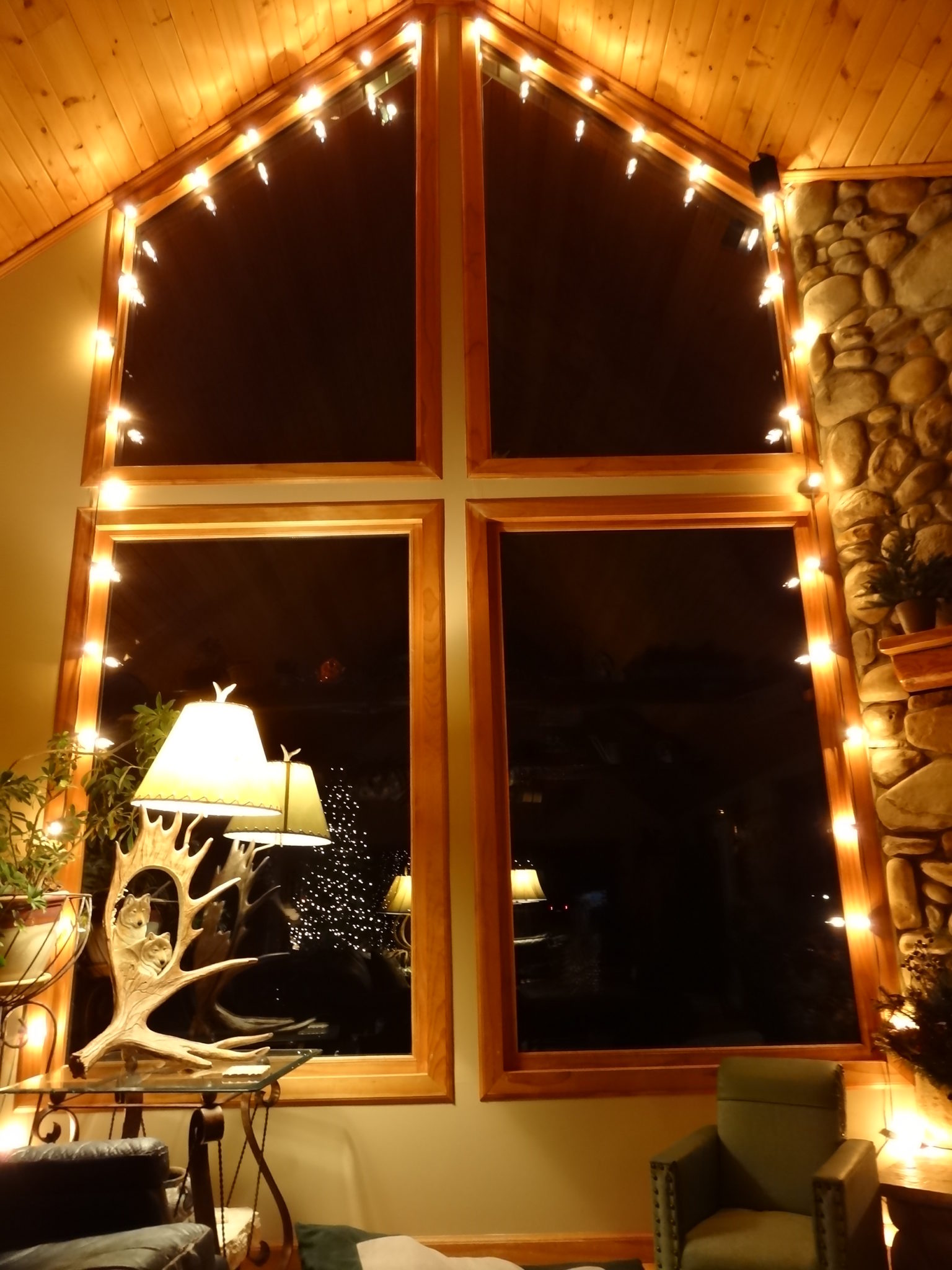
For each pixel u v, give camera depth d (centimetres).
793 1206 256
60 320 376
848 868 329
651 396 385
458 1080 308
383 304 400
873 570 332
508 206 412
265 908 332
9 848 310
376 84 430
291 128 424
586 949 329
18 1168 212
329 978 326
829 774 339
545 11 402
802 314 378
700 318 397
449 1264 269
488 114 424
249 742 286
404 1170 300
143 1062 277
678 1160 243
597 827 340
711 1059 315
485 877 325
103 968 323
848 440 350
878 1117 302
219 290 403
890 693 325
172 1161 301
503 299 398
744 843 338
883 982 312
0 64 320
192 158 405
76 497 360
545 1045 319
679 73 389
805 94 362
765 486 365
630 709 351
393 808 341
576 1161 301
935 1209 236
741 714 350
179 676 353
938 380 336
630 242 410
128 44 344
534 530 366
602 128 425
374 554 368
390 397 384
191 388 386
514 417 380
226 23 365
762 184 384
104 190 390
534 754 347
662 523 365
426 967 319
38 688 341
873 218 365
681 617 360
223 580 365
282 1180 299
